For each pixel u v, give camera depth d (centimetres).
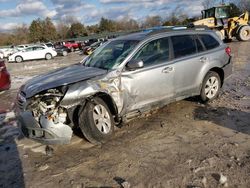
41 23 8106
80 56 2939
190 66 616
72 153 474
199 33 661
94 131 474
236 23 2458
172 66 582
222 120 570
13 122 657
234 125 543
